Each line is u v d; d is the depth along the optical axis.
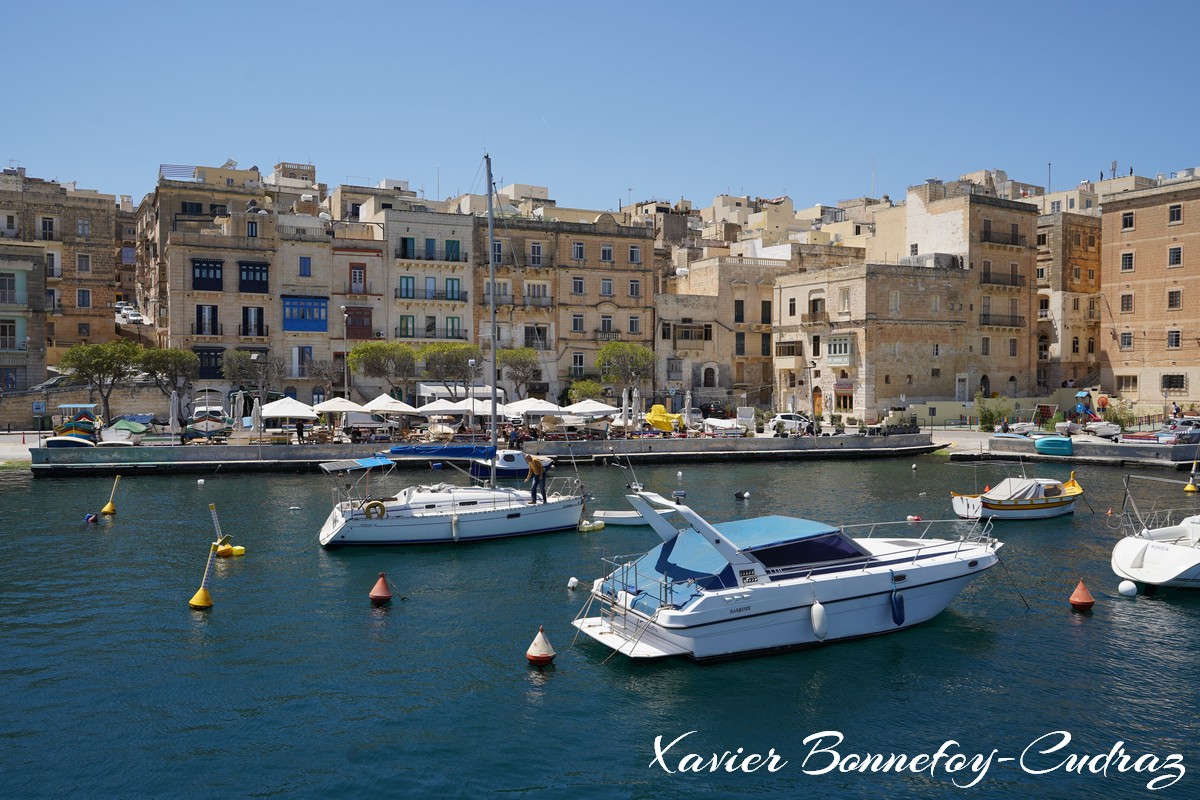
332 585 30.83
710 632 23.55
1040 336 101.81
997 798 17.72
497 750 19.25
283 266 80.69
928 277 90.00
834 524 40.78
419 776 18.22
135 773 18.19
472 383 76.19
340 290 82.62
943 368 91.19
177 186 82.88
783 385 97.06
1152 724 20.48
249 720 20.44
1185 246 87.94
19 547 34.97
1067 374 99.62
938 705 21.47
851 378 88.62
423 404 81.06
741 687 22.38
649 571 25.64
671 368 94.75
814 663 23.86
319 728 20.11
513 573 32.75
